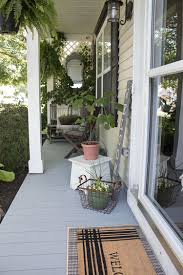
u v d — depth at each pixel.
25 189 3.38
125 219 2.60
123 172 3.37
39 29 2.32
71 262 1.94
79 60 7.16
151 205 2.32
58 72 6.69
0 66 6.61
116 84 3.82
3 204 3.01
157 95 2.37
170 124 2.30
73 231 2.36
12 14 2.17
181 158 2.24
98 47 5.79
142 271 1.85
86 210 2.79
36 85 3.88
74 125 6.59
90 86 6.68
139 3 2.69
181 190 2.18
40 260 1.96
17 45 6.68
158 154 2.43
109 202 2.91
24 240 2.22
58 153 5.42
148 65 2.40
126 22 3.29
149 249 2.10
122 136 3.15
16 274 1.82
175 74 2.13
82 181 3.20
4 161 4.06
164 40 2.25
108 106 4.14
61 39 6.64
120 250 2.08
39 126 3.97
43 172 4.11
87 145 3.31
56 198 3.10
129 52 3.15
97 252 2.06
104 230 2.38
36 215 2.67
